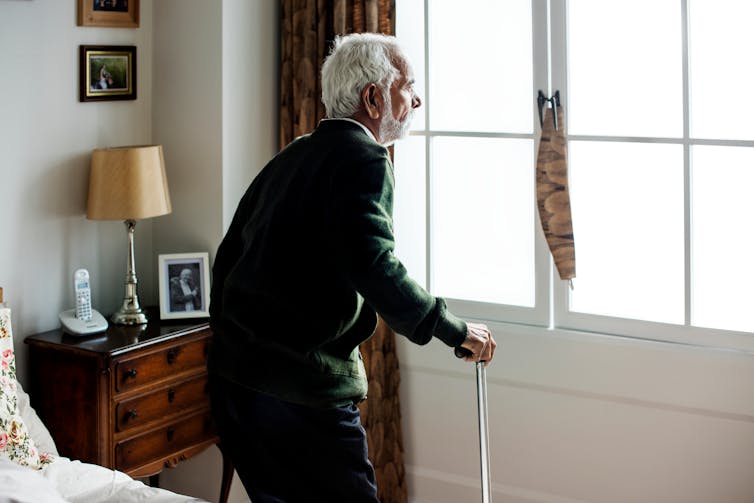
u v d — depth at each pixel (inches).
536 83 118.0
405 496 131.1
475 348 76.5
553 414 120.8
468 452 127.4
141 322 120.0
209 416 122.4
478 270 126.8
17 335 114.0
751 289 110.5
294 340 74.8
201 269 124.1
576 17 116.1
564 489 121.5
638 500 117.0
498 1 120.7
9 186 111.7
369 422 127.7
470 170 125.4
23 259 114.2
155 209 117.3
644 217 115.3
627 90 114.6
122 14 123.2
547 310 120.8
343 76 78.3
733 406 109.9
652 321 114.6
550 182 117.2
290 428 77.3
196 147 126.4
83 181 121.2
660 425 114.5
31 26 112.6
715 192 111.0
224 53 122.9
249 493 78.7
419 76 127.2
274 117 132.6
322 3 124.8
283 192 75.8
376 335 126.4
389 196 73.6
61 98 117.0
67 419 111.0
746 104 108.3
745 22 107.2
